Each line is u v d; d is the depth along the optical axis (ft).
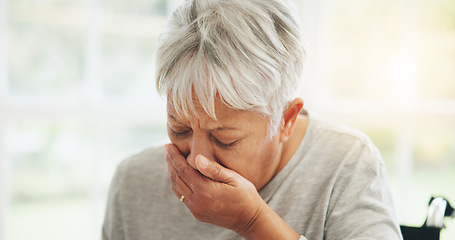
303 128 3.49
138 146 6.74
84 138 6.53
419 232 3.43
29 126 6.34
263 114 2.68
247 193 2.82
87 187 6.68
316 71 6.75
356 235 3.10
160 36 2.78
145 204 3.62
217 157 2.80
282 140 3.00
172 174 2.98
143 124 6.68
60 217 6.75
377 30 7.03
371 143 3.53
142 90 6.75
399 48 7.09
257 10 2.59
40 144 6.45
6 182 6.30
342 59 6.97
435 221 3.34
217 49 2.50
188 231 3.50
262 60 2.54
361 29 6.99
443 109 7.22
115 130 6.61
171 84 2.63
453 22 7.16
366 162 3.37
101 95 6.56
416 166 7.32
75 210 6.77
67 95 6.46
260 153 2.82
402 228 3.48
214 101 2.56
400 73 7.13
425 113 7.14
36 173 6.54
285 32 2.69
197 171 2.87
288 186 3.37
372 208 3.22
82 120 6.40
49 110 6.22
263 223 2.87
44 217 6.68
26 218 6.62
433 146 7.33
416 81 7.19
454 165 7.38
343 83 7.02
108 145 6.62
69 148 6.53
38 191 6.60
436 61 7.21
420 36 7.11
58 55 6.39
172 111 2.71
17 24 6.20
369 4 6.96
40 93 6.39
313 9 6.65
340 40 6.93
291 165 3.39
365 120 6.97
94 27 6.43
